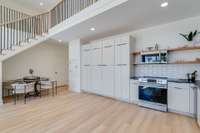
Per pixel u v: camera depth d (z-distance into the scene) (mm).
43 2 5965
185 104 3221
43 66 7211
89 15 3641
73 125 2785
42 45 7164
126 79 4531
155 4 2857
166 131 2510
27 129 2605
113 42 4941
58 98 5113
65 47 8656
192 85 3104
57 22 5637
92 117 3217
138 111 3629
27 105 4195
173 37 3961
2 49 4512
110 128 2646
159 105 3664
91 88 5781
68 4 5121
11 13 5543
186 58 3715
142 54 4258
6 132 2492
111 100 4797
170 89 3480
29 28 5492
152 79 3803
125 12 3266
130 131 2520
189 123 2854
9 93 5488
